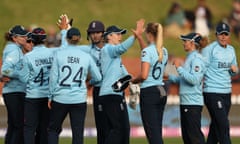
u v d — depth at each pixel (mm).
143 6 104500
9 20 100562
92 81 39750
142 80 37750
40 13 102375
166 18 97875
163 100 38344
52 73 37188
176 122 64500
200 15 94625
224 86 40719
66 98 37062
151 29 38125
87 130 62375
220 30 40750
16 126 40906
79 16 101938
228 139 40875
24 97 40906
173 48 91812
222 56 40625
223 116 40625
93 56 40250
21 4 104562
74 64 37156
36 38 39406
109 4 105375
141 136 62406
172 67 69938
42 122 39969
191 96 39500
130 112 63781
